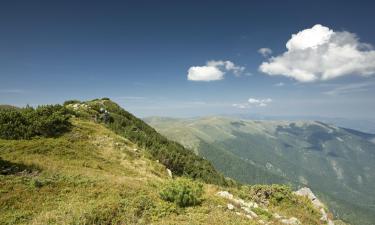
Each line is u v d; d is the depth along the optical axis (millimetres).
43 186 16000
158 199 15500
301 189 25391
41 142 28172
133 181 20688
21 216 12523
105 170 26219
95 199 15047
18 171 18750
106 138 36531
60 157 26188
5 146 25625
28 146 26469
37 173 18781
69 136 33031
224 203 16797
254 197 21812
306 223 19125
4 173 17938
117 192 15992
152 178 28094
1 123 30344
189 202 15555
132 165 31734
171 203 15016
